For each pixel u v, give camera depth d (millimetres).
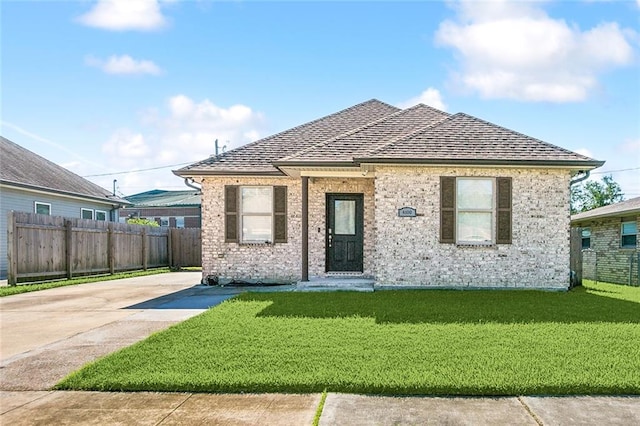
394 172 11367
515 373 4434
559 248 11258
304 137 14758
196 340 5867
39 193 18828
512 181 11336
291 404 3838
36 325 7301
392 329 6480
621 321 7086
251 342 5746
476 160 10930
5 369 4902
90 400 3971
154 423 3494
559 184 11336
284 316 7551
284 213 13266
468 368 4602
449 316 7492
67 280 14156
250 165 13398
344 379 4262
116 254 17266
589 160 10883
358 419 3525
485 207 11438
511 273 11234
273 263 13234
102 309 8844
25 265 13008
